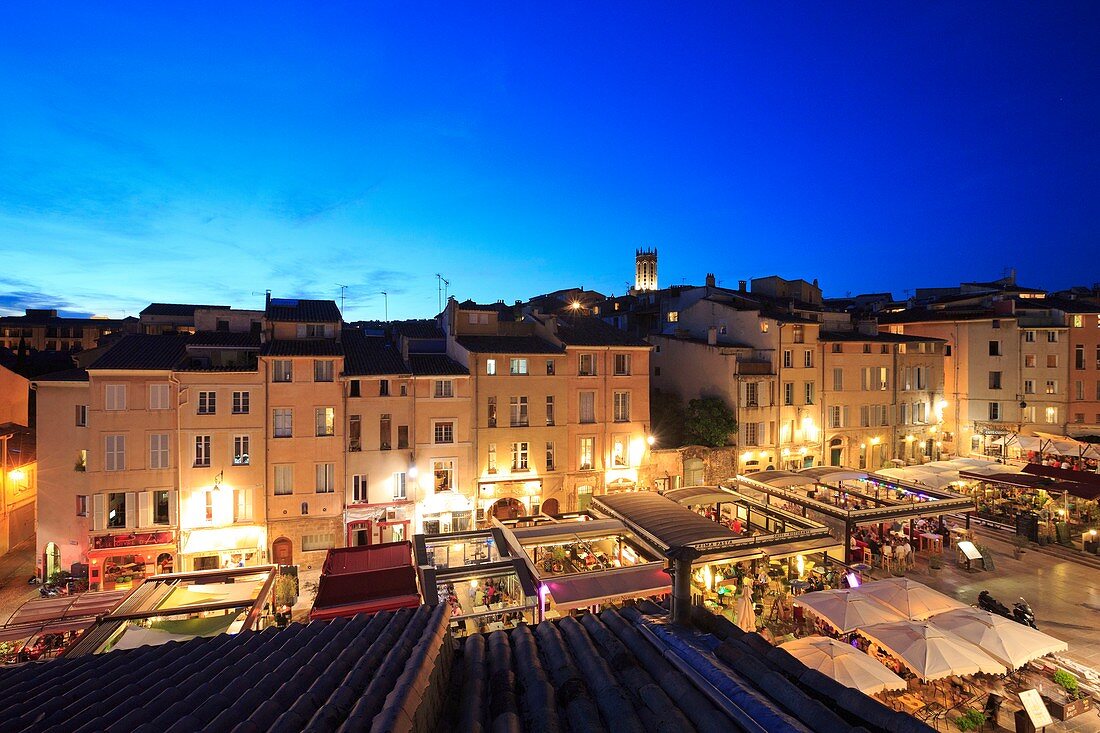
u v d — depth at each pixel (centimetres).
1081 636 2597
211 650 1171
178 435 3597
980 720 1903
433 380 4091
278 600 3020
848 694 752
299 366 3822
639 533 2964
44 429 3575
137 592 2595
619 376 4609
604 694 837
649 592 2511
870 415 5681
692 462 4897
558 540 2962
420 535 3011
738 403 5081
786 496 3712
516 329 4750
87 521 3503
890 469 4428
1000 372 6203
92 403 3472
